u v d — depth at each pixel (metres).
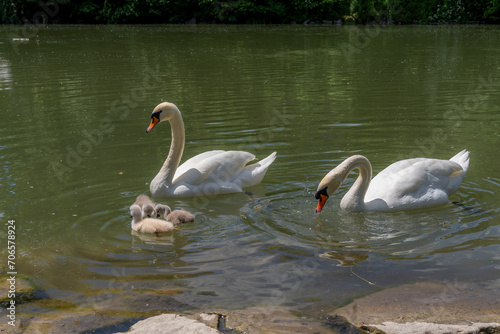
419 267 6.88
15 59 24.28
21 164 11.00
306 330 5.55
